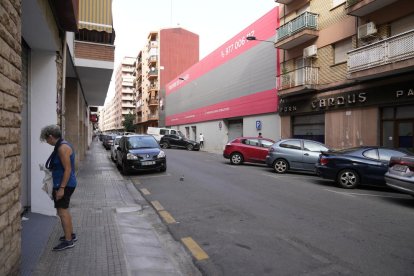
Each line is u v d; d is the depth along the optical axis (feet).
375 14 50.14
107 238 16.94
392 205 26.21
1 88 9.68
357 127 53.01
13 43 10.95
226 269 14.06
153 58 205.46
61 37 24.94
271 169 51.39
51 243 15.88
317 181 39.04
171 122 170.40
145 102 230.07
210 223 20.80
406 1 45.42
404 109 46.42
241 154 57.26
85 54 40.11
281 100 72.38
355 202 27.17
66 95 46.21
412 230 19.36
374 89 49.78
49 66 22.31
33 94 21.86
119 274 12.69
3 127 9.84
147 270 13.80
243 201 27.12
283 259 15.02
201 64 126.82
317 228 19.62
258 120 84.23
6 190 10.05
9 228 10.36
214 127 114.11
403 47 41.96
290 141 46.88
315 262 14.66
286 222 20.89
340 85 56.44
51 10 19.27
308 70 61.36
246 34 90.07
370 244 16.92
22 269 12.76
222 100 106.22
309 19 61.57
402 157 27.71
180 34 204.13
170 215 22.85
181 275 13.51
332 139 58.08
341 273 13.55
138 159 43.47
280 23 74.54
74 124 45.93
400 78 45.68
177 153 85.76
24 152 21.04
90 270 12.96
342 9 56.70
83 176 41.39
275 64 76.07
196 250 16.24
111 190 31.91
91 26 34.12
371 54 46.39
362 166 33.88
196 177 41.01
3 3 9.89
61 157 14.85
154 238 18.24
